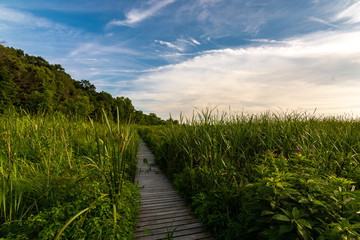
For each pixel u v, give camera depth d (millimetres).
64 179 2652
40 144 4207
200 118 5160
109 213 2342
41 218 2078
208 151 4207
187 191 3936
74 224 2051
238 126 4609
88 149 5211
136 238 2650
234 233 2377
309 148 3746
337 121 7141
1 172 2701
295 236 1585
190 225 2975
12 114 5812
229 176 3301
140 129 17266
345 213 1744
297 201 1860
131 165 5543
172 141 5887
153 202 3852
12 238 1919
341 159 3260
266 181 2002
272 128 4746
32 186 2789
